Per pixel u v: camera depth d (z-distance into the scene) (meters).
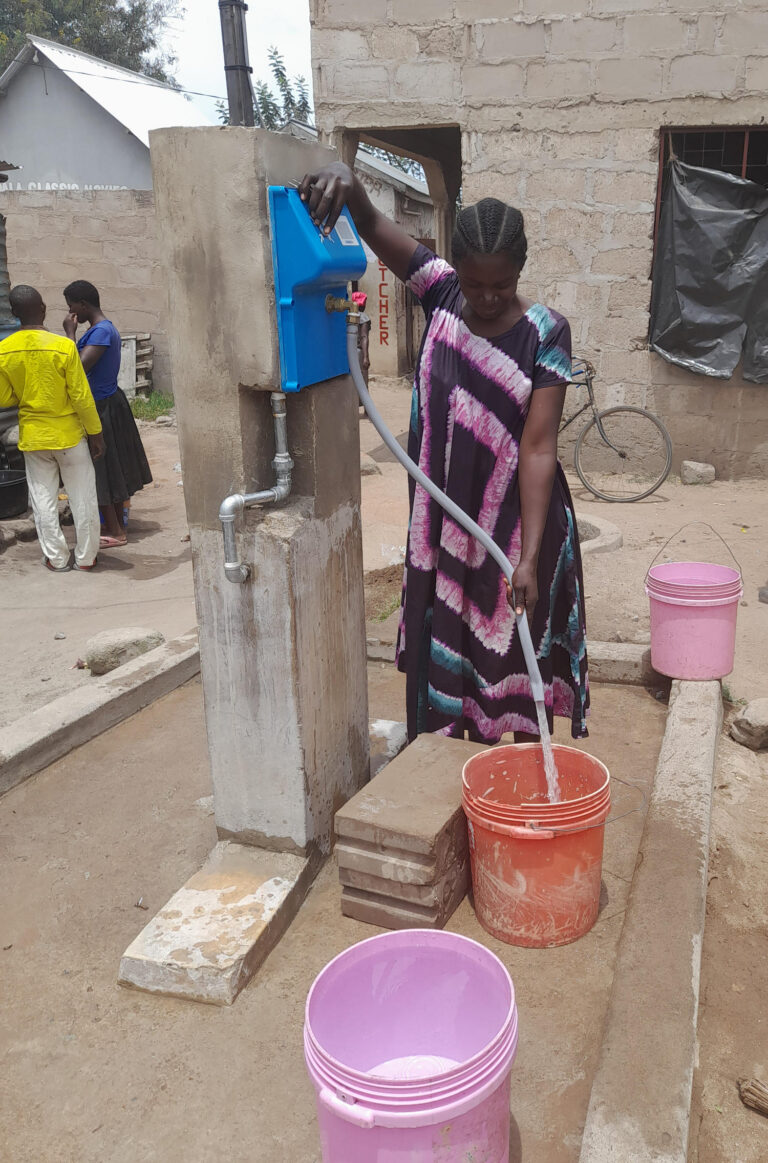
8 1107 2.04
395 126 8.52
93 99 18.78
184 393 2.45
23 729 3.52
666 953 2.27
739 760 3.56
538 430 2.56
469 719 2.94
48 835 3.06
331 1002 1.85
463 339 2.57
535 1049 2.11
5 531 7.20
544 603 2.74
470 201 8.54
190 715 3.92
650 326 8.54
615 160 8.12
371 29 8.32
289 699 2.55
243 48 7.73
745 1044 2.28
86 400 6.18
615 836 2.93
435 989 1.97
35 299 6.05
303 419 2.56
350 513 2.84
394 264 2.72
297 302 2.35
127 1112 2.02
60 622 5.58
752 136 8.16
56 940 2.56
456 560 2.71
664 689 4.05
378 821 2.44
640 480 8.78
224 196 2.25
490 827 2.31
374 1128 1.55
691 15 7.66
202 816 3.14
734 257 8.08
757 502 8.02
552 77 8.05
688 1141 1.88
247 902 2.53
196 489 2.50
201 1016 2.27
